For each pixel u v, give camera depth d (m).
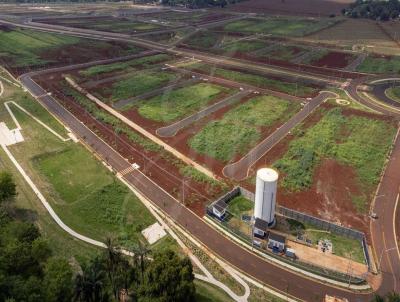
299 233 79.00
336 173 99.94
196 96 148.50
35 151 108.56
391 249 75.88
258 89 157.75
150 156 107.12
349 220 83.62
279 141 115.62
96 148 111.31
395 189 93.88
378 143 114.94
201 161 104.88
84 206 85.56
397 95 153.38
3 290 51.94
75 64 189.25
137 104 141.25
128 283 59.94
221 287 66.88
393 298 56.47
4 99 144.00
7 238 63.12
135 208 86.00
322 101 146.88
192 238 78.12
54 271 55.78
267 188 74.56
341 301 64.31
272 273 70.06
